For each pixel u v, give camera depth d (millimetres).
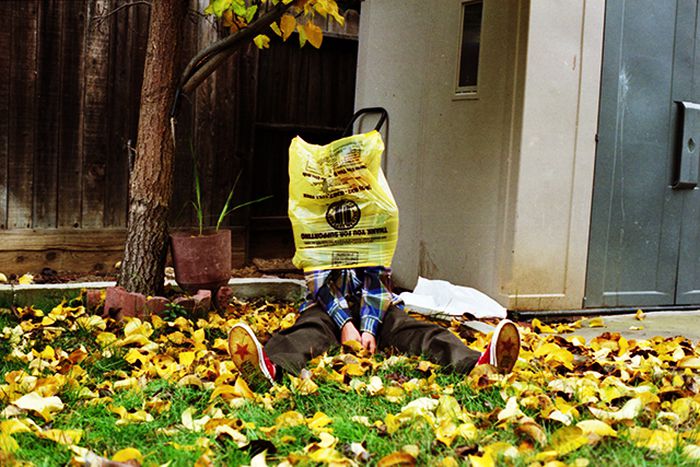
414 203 6273
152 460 2633
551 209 5547
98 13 6355
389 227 4242
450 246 5938
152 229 5039
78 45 6320
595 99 5664
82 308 5000
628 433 2842
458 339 4000
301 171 4281
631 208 5926
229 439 2811
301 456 2578
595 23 5613
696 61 6137
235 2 4996
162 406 3201
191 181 6820
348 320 4145
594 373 3834
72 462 2541
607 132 5750
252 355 3412
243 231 7125
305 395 3322
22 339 4258
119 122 6520
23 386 3328
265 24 4949
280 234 7449
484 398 3332
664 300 6148
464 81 5871
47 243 6297
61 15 6242
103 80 6430
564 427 2758
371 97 6641
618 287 5930
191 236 5129
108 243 6516
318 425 2957
